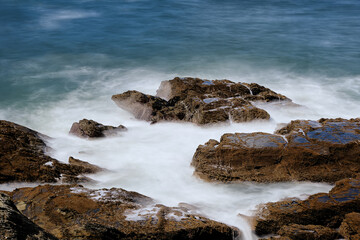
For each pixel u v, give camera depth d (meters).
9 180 11.30
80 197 9.54
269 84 24.78
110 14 45.81
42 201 9.27
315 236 8.88
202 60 29.98
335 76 26.17
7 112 20.59
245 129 16.19
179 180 12.76
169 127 16.95
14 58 30.09
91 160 14.04
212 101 17.02
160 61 29.86
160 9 49.28
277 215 9.69
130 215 9.04
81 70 27.80
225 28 40.12
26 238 6.29
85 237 7.85
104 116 20.00
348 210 9.56
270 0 57.81
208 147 12.80
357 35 36.72
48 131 18.47
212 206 11.09
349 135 12.59
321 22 42.62
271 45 33.84
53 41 34.88
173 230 8.55
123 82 25.56
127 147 15.25
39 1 52.16
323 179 11.78
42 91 23.72
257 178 12.00
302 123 13.71
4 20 41.78
